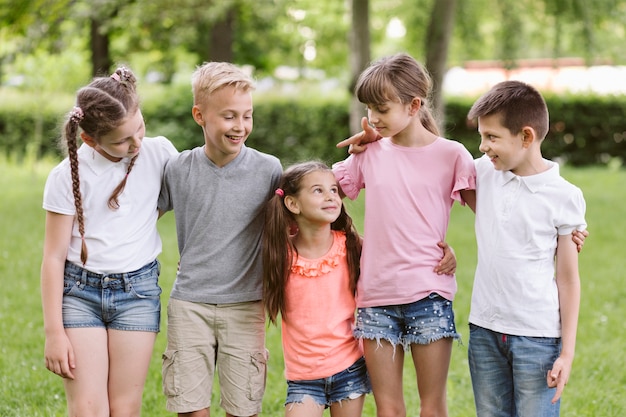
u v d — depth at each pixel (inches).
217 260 133.3
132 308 129.0
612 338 226.2
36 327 228.2
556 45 522.9
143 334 129.3
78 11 511.2
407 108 130.0
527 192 124.6
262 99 686.5
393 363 132.6
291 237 136.6
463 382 189.8
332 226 138.9
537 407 123.0
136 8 494.6
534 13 529.3
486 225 127.6
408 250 131.6
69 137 123.0
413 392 183.2
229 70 129.0
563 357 120.6
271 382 189.3
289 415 132.0
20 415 164.9
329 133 675.4
